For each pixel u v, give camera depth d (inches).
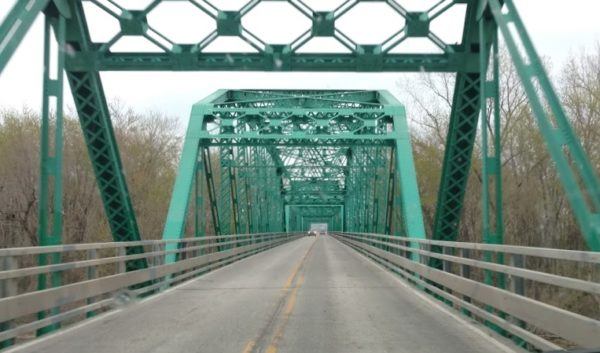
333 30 541.3
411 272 667.4
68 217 1237.1
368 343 320.8
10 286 295.1
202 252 1029.2
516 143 1257.4
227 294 552.4
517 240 1241.4
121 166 553.0
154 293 561.3
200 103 1189.1
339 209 4001.0
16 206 1145.4
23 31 370.0
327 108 1301.7
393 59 554.3
